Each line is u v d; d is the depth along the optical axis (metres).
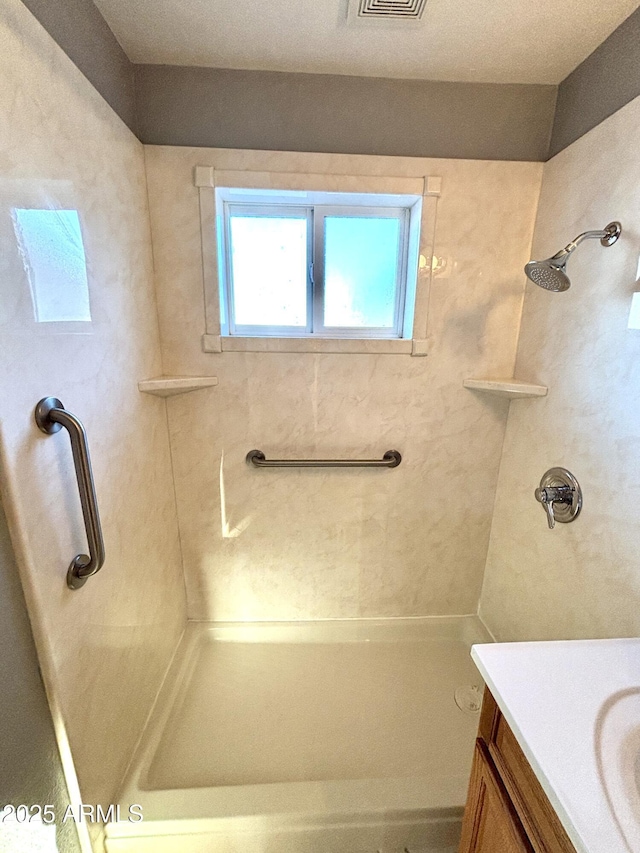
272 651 1.58
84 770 0.84
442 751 1.20
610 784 0.48
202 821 0.95
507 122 1.22
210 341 1.33
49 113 0.74
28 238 0.68
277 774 1.12
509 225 1.30
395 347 1.38
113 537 1.00
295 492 1.52
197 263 1.28
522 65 1.12
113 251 1.01
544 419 1.26
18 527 0.65
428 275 1.32
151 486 1.26
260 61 1.12
